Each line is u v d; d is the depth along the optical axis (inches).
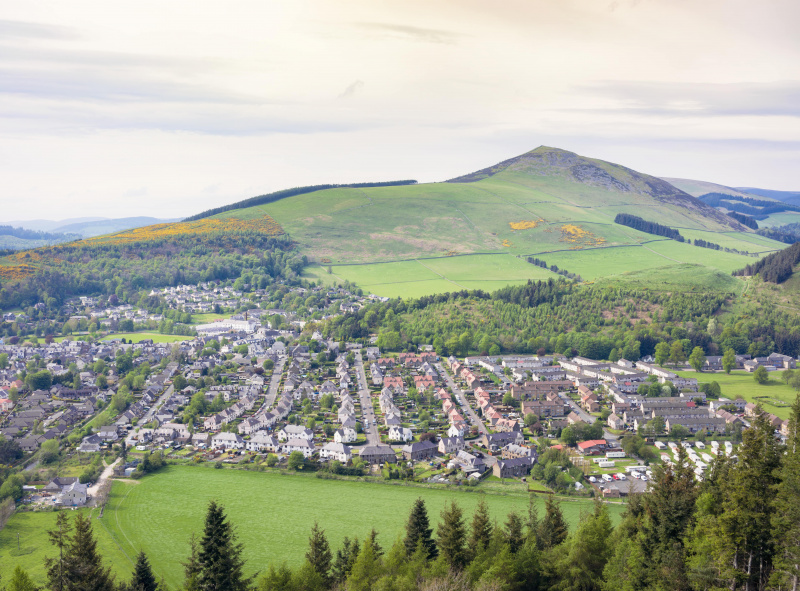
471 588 5738.2
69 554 5890.8
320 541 6619.1
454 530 6545.3
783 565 4904.0
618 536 6609.3
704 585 5221.5
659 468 6752.0
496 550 6368.1
